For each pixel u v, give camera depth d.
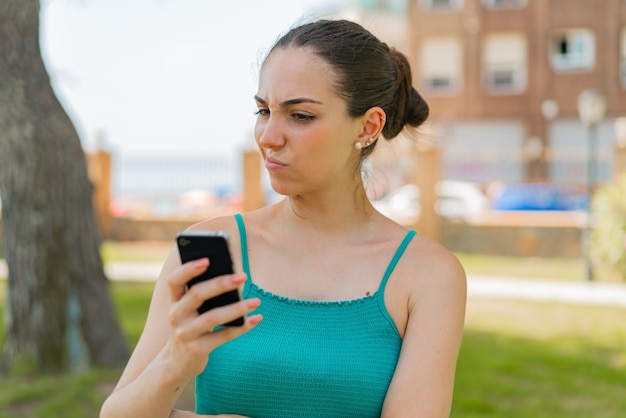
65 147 5.23
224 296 1.25
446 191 17.95
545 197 17.62
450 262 1.62
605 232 11.27
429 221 14.30
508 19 27.69
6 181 5.18
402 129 1.83
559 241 14.09
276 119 1.54
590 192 12.45
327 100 1.52
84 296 5.38
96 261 5.46
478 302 9.11
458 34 27.91
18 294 5.28
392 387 1.52
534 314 8.30
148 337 1.53
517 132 27.92
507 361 6.01
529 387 5.38
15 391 4.86
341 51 1.54
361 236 1.64
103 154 15.98
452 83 28.20
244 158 15.50
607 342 6.85
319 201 1.62
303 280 1.58
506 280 11.06
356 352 1.51
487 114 27.97
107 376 5.17
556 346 6.66
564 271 12.23
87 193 5.39
